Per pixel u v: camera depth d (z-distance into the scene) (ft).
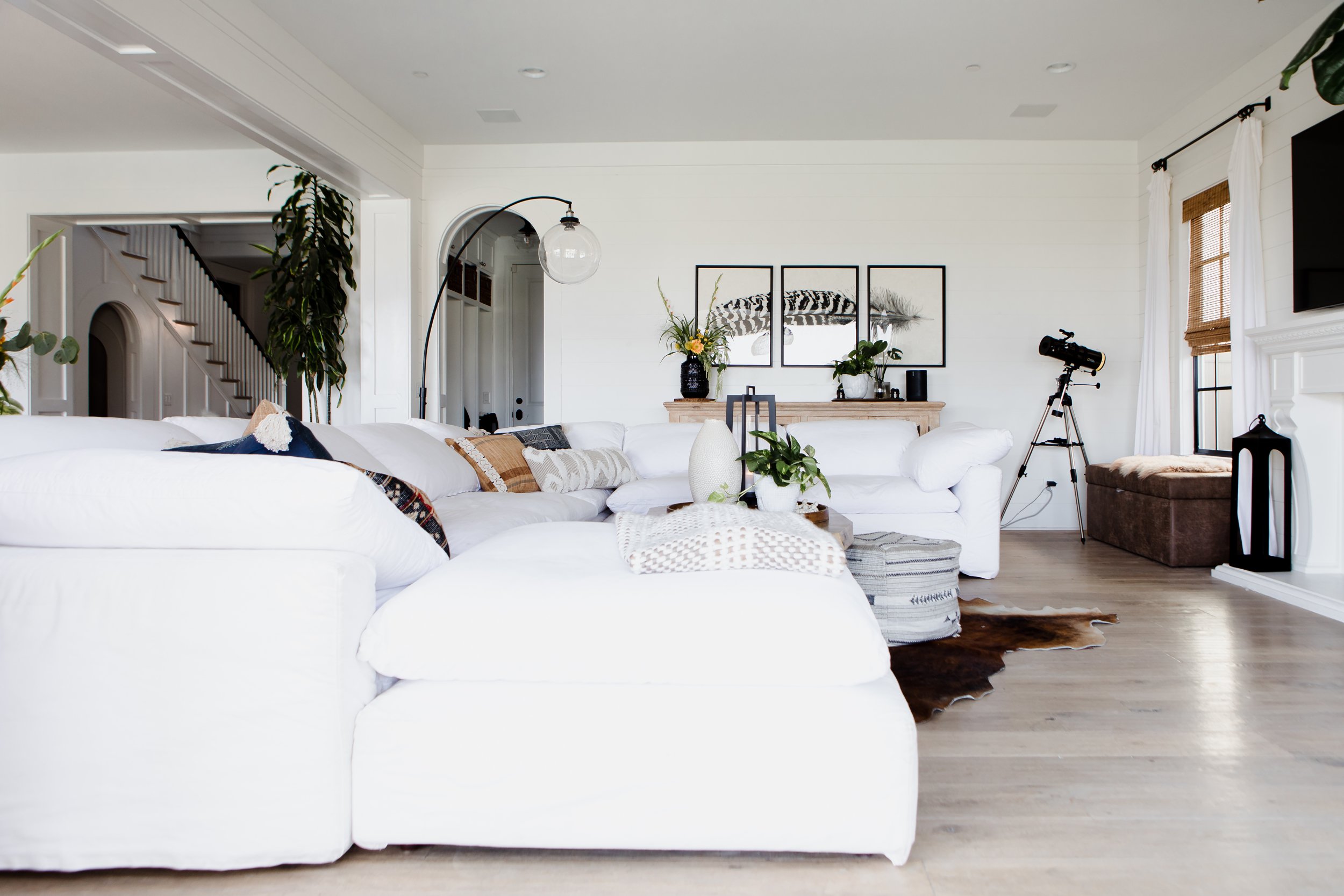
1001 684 8.34
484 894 4.60
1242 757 6.54
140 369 24.13
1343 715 7.47
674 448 15.60
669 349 19.90
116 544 4.88
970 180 19.67
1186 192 17.54
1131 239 19.63
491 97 17.02
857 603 5.06
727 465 10.02
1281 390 13.34
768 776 4.75
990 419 19.75
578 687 4.87
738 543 5.35
